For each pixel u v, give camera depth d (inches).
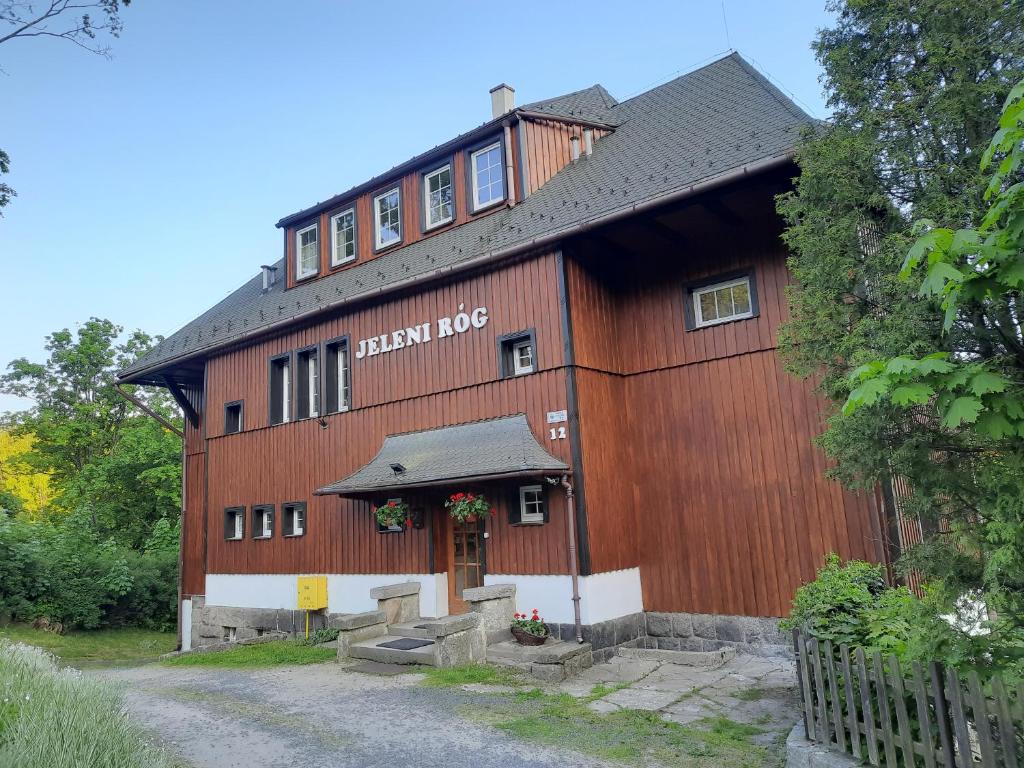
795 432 414.3
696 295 467.8
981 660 178.4
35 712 218.8
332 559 568.7
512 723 287.9
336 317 596.1
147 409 792.3
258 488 642.8
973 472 184.4
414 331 531.2
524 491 457.7
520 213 516.7
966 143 221.0
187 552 755.4
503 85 644.1
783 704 307.6
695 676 366.6
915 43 230.8
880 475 219.3
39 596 761.0
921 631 193.3
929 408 193.0
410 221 609.9
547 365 451.2
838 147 239.0
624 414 477.7
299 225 708.0
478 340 490.9
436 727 285.6
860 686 198.4
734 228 450.9
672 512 453.1
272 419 638.5
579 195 486.9
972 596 192.5
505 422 466.6
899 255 212.2
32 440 1497.3
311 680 392.5
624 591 442.3
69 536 844.6
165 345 788.6
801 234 257.3
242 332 661.3
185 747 268.4
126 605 844.6
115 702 273.3
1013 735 153.5
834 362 251.3
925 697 176.9
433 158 597.0
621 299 492.7
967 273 143.0
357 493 513.0
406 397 530.3
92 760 196.7
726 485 434.9
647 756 246.1
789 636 402.0
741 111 487.5
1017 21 209.5
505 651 397.4
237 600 645.3
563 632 418.6
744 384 435.8
